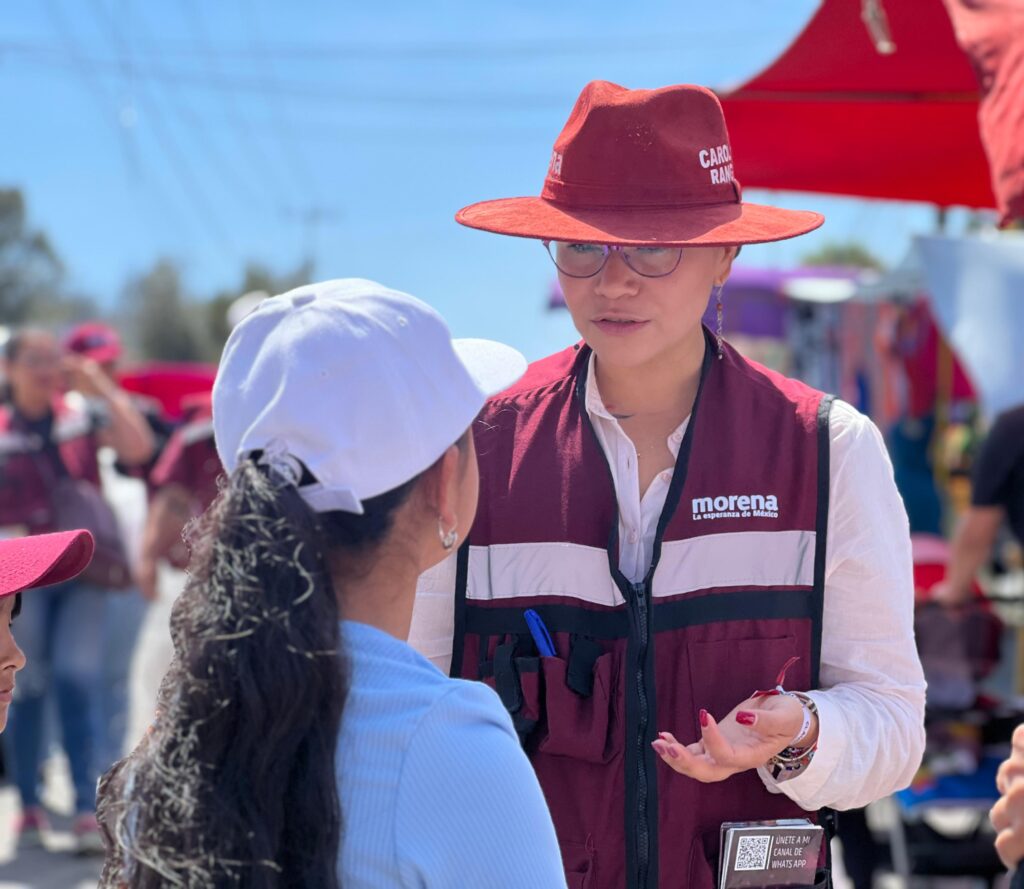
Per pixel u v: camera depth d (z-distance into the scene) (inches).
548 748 77.4
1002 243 205.0
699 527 78.2
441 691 54.7
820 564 78.1
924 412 303.9
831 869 79.7
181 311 1873.8
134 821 54.4
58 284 1952.5
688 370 80.8
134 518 239.8
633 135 77.7
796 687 78.5
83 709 216.1
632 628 77.5
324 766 51.3
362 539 54.9
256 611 50.7
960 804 162.9
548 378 84.7
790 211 81.8
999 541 287.4
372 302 56.6
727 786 77.4
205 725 50.7
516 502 80.2
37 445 212.2
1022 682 168.9
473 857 52.6
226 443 56.4
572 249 77.7
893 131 175.6
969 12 112.4
